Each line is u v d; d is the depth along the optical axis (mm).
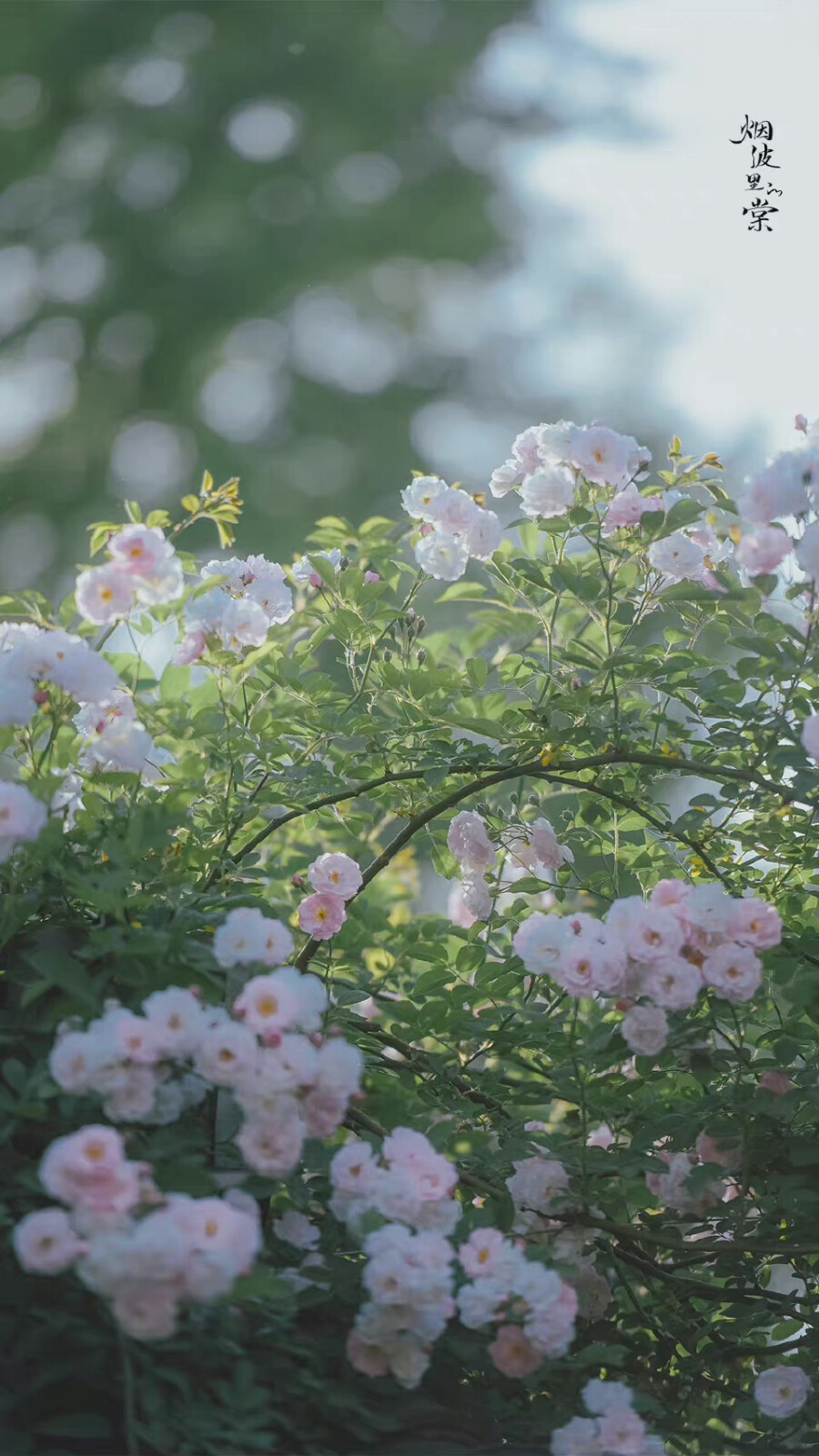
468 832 2791
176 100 10602
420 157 11148
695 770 2609
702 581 2660
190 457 10461
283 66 10562
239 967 2244
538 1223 2463
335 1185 2131
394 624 2902
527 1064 2793
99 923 2314
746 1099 2527
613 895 2809
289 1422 1956
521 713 2752
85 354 10438
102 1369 1931
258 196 10422
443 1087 2766
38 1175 1940
